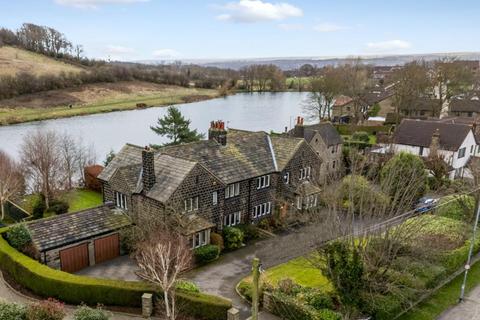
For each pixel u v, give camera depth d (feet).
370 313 78.69
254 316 63.36
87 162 200.13
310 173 146.10
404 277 83.66
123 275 98.99
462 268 102.99
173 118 187.32
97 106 421.59
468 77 336.08
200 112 411.34
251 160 131.95
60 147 213.87
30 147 166.91
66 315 80.48
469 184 147.84
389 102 351.05
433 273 91.76
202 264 106.83
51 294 86.28
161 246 81.66
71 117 370.32
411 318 83.10
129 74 562.25
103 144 261.44
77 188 173.68
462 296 90.89
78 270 101.45
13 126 315.37
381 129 278.26
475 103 314.96
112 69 550.36
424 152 195.31
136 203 111.04
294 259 108.17
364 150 203.62
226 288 95.04
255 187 129.90
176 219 104.27
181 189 106.42
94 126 327.06
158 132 189.16
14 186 142.72
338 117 332.39
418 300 88.07
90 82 506.89
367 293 75.77
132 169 114.73
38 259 94.63
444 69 313.53
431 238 95.04
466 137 194.39
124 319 81.00
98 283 84.53
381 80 520.83
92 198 161.99
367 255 74.64
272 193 135.74
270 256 111.14
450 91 312.50
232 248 116.47
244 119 371.56
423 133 200.54
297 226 127.24
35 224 99.40
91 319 71.31
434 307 87.66
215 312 80.12
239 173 124.57
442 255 94.94
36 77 441.68
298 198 135.54
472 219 118.83
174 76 601.21
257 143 140.36
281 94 593.83
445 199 127.03
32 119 342.64
